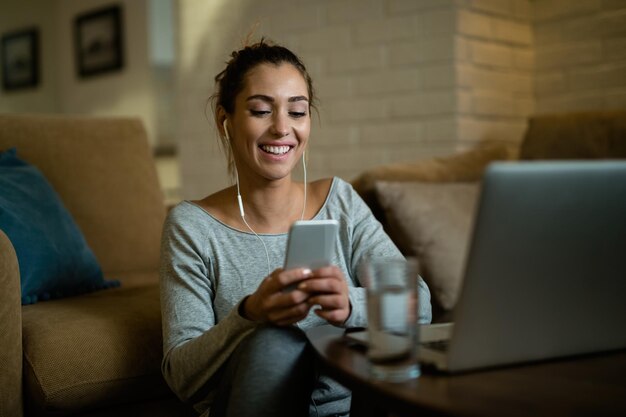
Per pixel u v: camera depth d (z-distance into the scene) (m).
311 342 1.10
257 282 1.43
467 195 2.22
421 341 1.03
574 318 0.95
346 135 3.16
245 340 1.14
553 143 2.48
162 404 1.63
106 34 5.40
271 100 1.40
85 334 1.53
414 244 2.11
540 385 0.87
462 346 0.90
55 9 5.91
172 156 4.97
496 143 2.95
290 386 1.08
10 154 2.02
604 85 2.86
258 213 1.45
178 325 1.33
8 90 6.46
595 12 2.87
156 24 5.00
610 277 0.95
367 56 3.07
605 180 0.88
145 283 2.13
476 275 0.86
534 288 0.90
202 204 1.49
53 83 6.02
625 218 0.91
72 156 2.20
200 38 3.79
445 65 2.83
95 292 1.95
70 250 1.88
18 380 1.47
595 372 0.92
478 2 2.87
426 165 2.38
